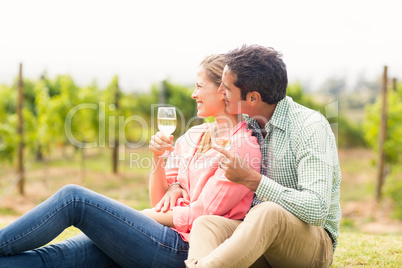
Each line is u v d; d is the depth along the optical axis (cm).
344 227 1167
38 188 1379
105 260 293
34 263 266
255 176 258
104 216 266
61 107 1397
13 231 255
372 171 2072
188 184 302
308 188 258
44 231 259
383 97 1301
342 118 2570
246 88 280
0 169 1578
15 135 1314
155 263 275
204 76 302
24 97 1733
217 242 252
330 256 286
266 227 242
